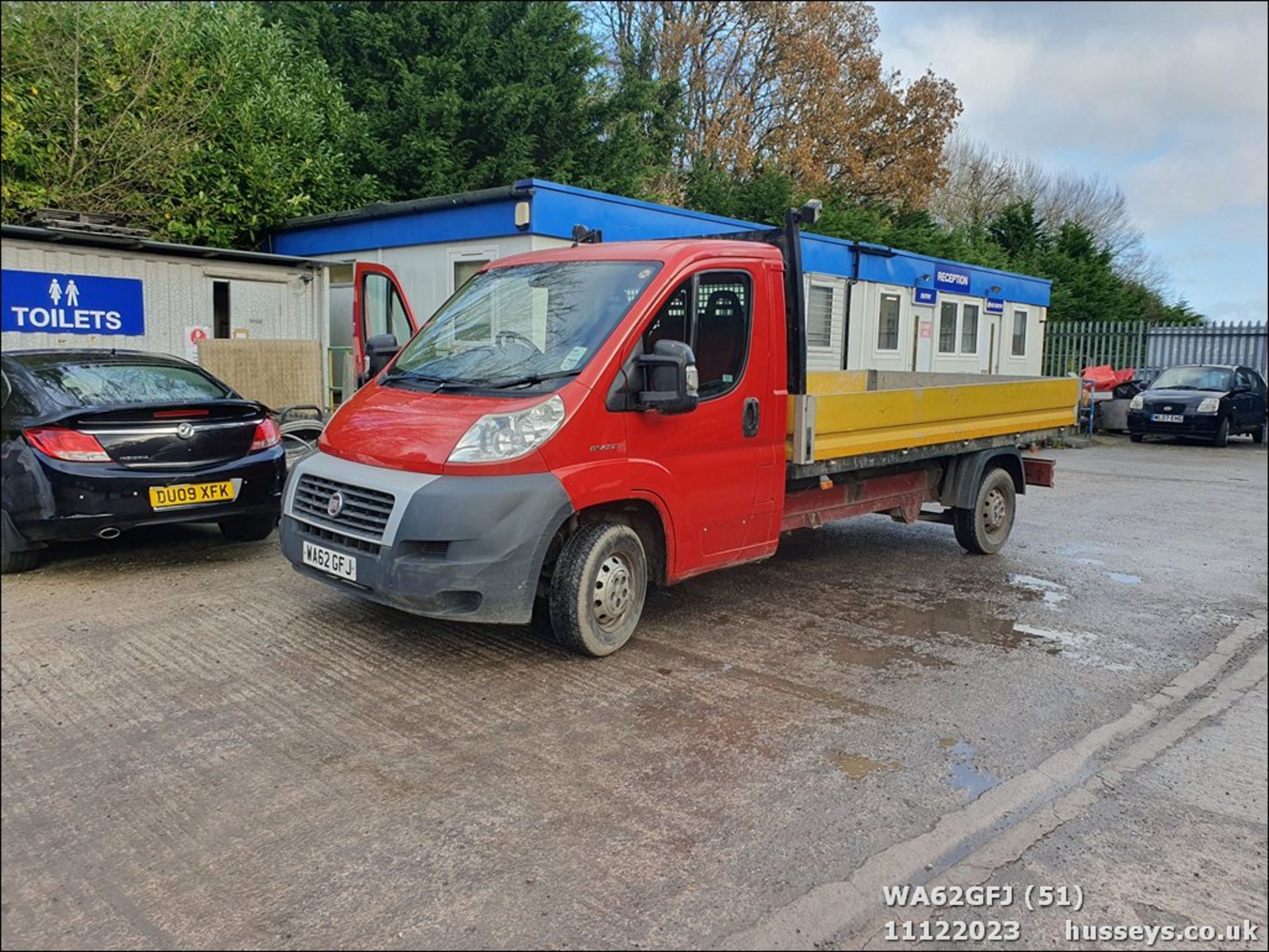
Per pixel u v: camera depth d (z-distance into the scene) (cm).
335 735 405
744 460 549
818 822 349
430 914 287
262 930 277
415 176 1673
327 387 1125
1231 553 843
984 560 790
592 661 504
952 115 3069
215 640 516
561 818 344
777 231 593
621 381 482
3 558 624
